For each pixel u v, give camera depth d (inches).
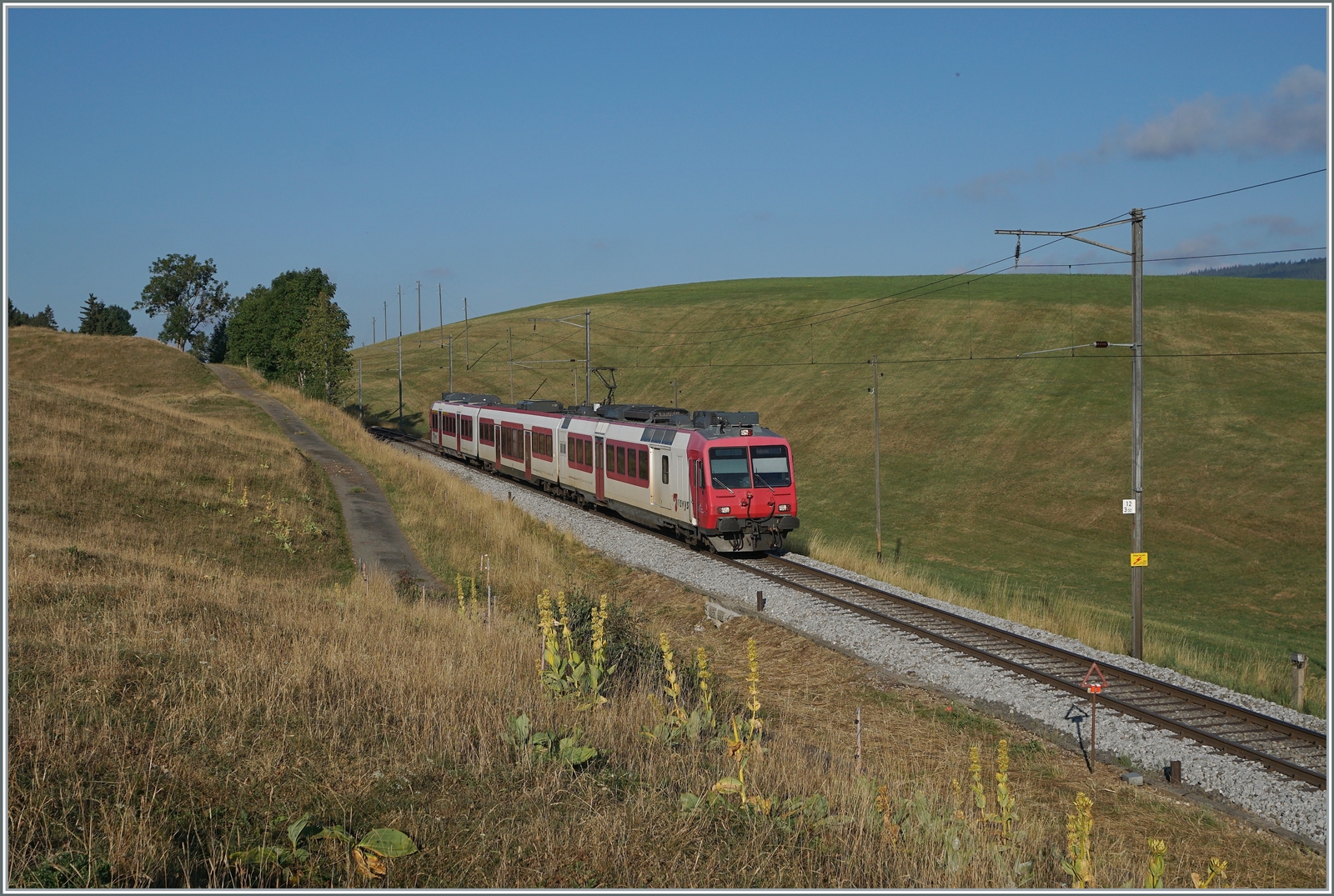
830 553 1139.9
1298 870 393.1
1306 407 2682.1
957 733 552.7
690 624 837.2
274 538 1035.9
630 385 3831.2
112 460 1207.6
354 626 572.1
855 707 604.7
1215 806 455.5
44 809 268.5
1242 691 656.4
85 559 700.0
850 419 3038.9
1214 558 1839.3
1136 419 802.2
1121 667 673.6
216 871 253.4
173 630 496.4
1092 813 450.9
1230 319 3545.8
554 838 291.7
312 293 3415.4
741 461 1031.6
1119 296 4104.3
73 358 2913.4
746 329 4343.0
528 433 1624.0
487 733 384.8
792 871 287.1
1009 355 3437.5
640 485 1189.1
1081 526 2090.3
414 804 308.8
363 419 3371.1
